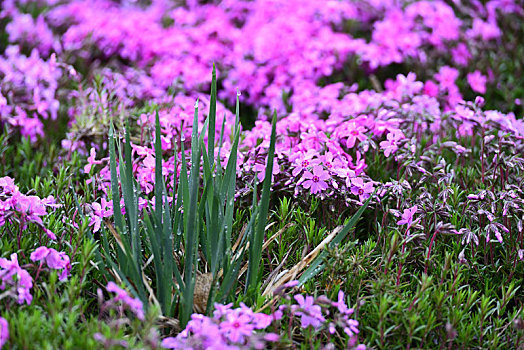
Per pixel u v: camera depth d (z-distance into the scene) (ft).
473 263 14.08
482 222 14.85
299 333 12.64
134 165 16.10
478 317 12.76
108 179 16.39
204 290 12.97
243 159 16.25
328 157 15.02
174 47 26.27
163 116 18.56
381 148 17.01
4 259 11.62
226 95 24.80
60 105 22.98
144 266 12.87
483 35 26.43
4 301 11.88
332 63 25.41
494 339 12.26
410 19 27.20
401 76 20.95
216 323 10.80
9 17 30.30
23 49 27.68
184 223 12.94
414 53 25.40
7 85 22.13
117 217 12.66
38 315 10.82
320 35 26.12
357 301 12.64
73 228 13.87
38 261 12.90
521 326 11.94
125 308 11.94
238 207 15.99
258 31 26.81
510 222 15.20
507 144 16.56
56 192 16.03
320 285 13.37
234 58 25.88
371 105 19.75
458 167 17.10
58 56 26.73
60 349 10.89
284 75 24.84
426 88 23.36
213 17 28.89
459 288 13.43
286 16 27.25
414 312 12.31
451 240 14.93
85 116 19.58
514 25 27.45
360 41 25.53
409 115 18.98
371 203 15.81
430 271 14.33
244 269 13.65
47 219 14.20
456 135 20.06
